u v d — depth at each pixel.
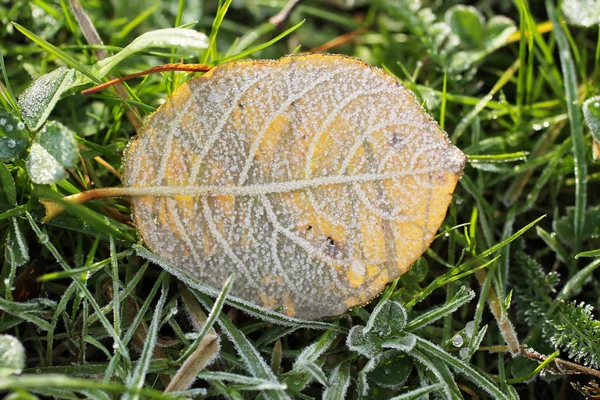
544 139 0.33
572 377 0.30
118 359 0.28
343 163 0.29
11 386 0.26
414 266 0.30
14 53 0.32
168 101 0.29
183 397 0.27
